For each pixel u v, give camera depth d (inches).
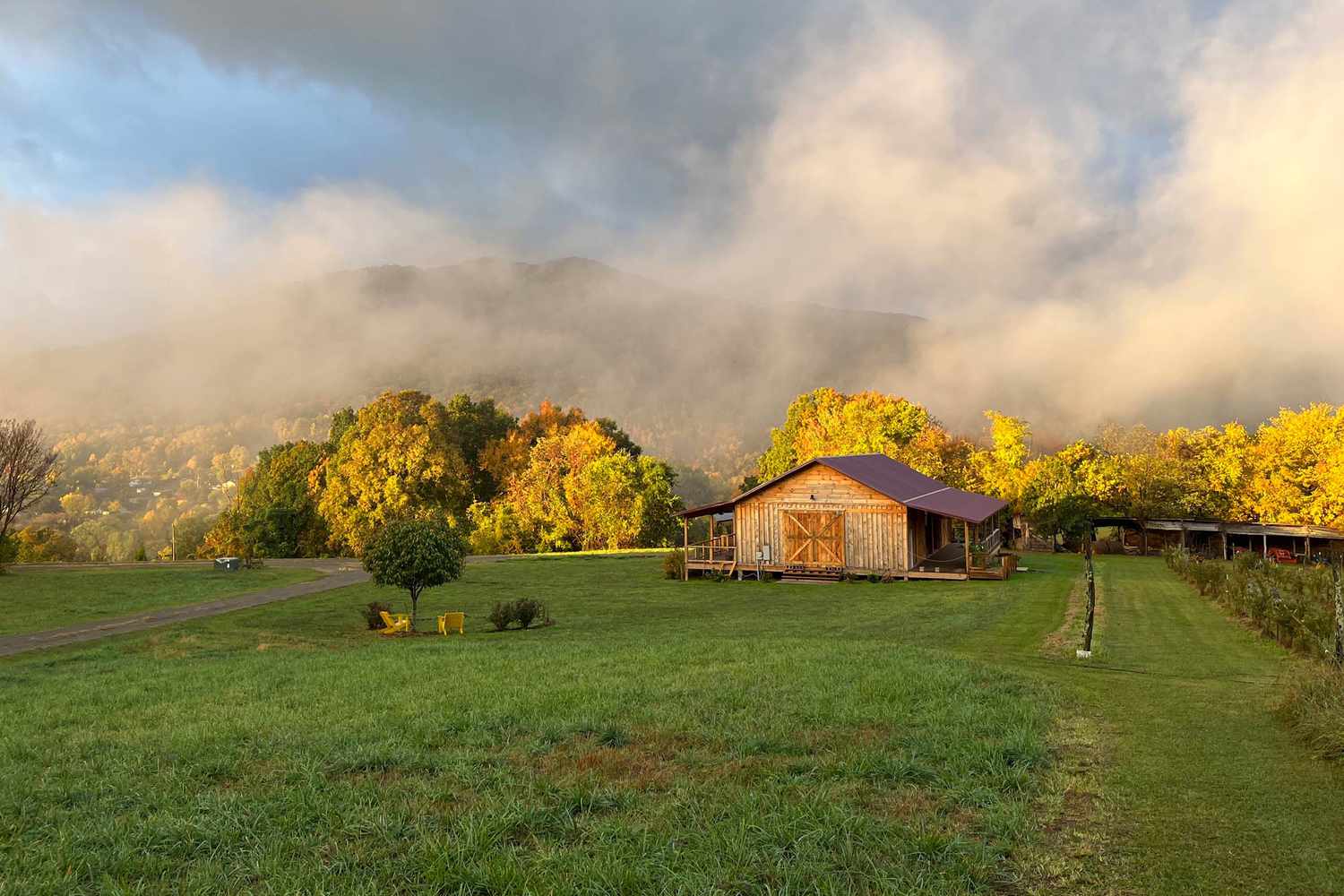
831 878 233.8
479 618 1191.6
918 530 1638.8
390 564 1067.9
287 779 343.0
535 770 346.0
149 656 885.8
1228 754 348.8
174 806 310.8
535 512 2856.8
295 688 586.2
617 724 411.2
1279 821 272.5
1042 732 386.0
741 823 269.9
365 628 1106.1
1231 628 880.3
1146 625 917.2
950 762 338.0
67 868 259.1
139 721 490.6
